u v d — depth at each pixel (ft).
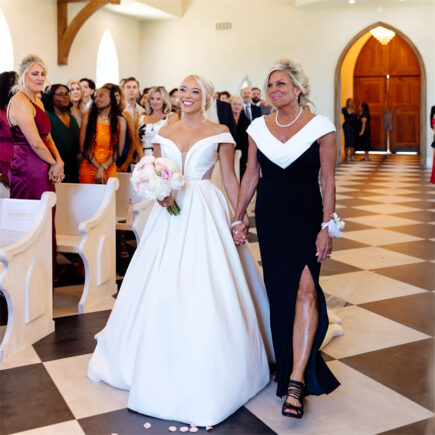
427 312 12.08
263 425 7.60
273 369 9.24
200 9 48.52
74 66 40.88
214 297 8.01
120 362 8.56
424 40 44.91
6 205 11.27
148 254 8.70
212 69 48.88
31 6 35.94
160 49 49.83
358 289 13.70
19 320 10.10
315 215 8.30
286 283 8.20
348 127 53.36
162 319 7.89
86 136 15.79
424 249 17.75
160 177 8.01
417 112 60.18
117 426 7.53
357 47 59.77
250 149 8.82
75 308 12.56
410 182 35.50
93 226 12.61
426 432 7.42
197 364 7.66
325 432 7.41
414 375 9.12
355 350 10.12
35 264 10.43
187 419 7.59
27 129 12.33
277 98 8.21
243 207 8.86
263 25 47.47
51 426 7.52
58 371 9.25
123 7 44.34
